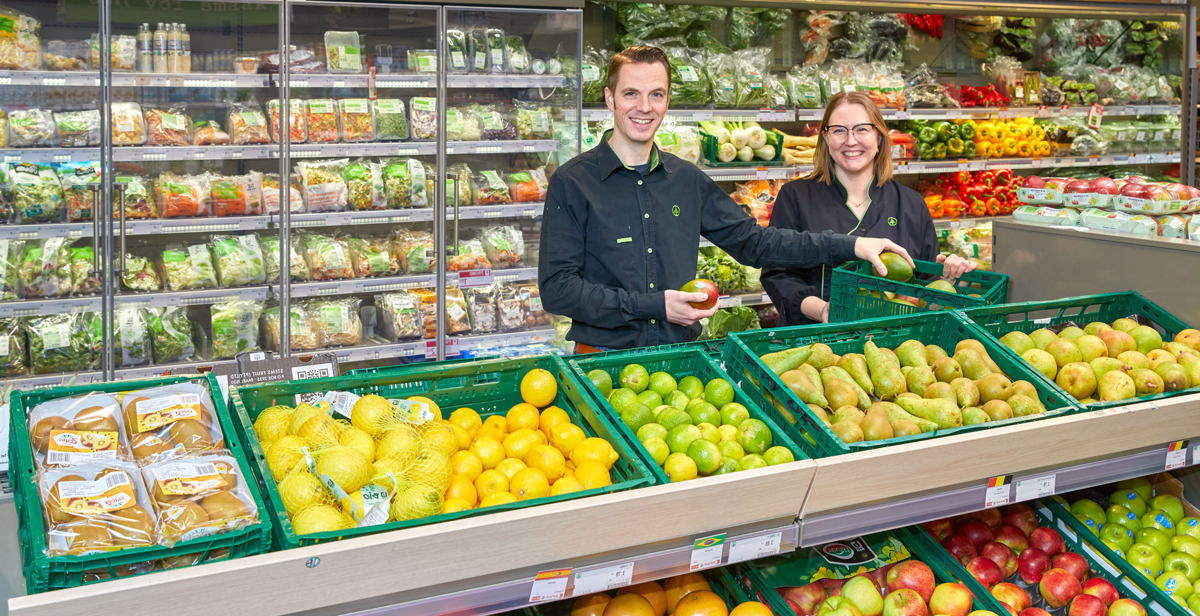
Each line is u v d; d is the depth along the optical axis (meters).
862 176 3.09
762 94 5.07
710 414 1.87
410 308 4.25
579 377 1.90
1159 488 2.35
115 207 3.68
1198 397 1.97
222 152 3.81
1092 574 2.02
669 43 5.07
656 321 2.57
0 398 3.55
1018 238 2.85
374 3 3.88
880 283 2.50
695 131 4.99
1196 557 2.07
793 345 2.16
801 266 2.73
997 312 2.35
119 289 3.75
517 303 4.46
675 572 1.54
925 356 2.13
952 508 1.76
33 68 3.51
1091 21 6.11
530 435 1.78
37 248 3.61
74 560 1.22
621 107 2.49
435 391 1.92
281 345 4.00
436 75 4.10
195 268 3.88
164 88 3.79
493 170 4.48
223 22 3.80
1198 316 2.32
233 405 1.75
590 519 1.41
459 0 4.02
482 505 1.54
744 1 4.62
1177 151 5.94
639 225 2.59
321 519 1.34
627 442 1.72
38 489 1.37
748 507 1.54
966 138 5.51
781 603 1.76
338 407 1.74
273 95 3.98
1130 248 2.49
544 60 4.32
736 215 2.76
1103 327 2.30
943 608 1.81
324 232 4.28
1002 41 5.95
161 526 1.30
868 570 1.89
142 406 1.61
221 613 1.21
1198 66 5.79
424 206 4.21
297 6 3.91
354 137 4.05
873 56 5.62
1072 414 1.86
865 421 1.80
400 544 1.29
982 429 1.77
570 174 2.57
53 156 3.56
